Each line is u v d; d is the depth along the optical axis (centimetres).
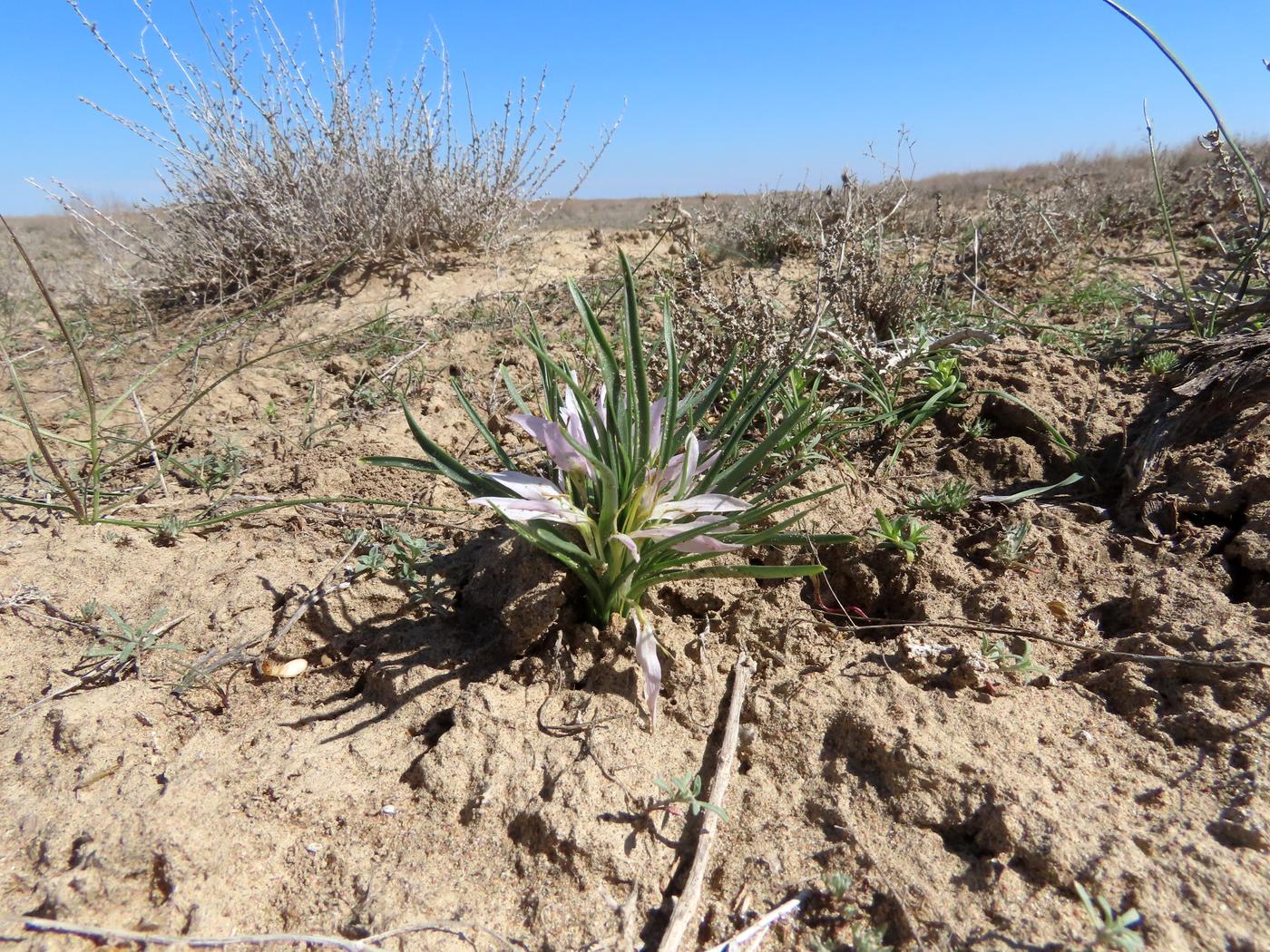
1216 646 187
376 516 280
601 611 208
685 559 196
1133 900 140
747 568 185
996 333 357
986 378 315
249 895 159
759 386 295
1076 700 187
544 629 205
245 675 214
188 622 229
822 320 336
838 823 166
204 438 357
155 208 637
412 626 225
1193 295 355
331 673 214
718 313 309
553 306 494
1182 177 707
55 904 154
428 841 169
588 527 192
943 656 202
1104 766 168
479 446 329
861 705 188
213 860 162
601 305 473
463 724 188
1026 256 518
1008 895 146
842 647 213
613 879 160
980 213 682
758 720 191
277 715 202
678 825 169
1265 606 201
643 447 191
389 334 474
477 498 179
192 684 209
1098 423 283
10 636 225
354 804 176
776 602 228
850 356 321
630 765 179
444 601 231
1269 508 219
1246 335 287
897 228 586
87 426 377
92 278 653
